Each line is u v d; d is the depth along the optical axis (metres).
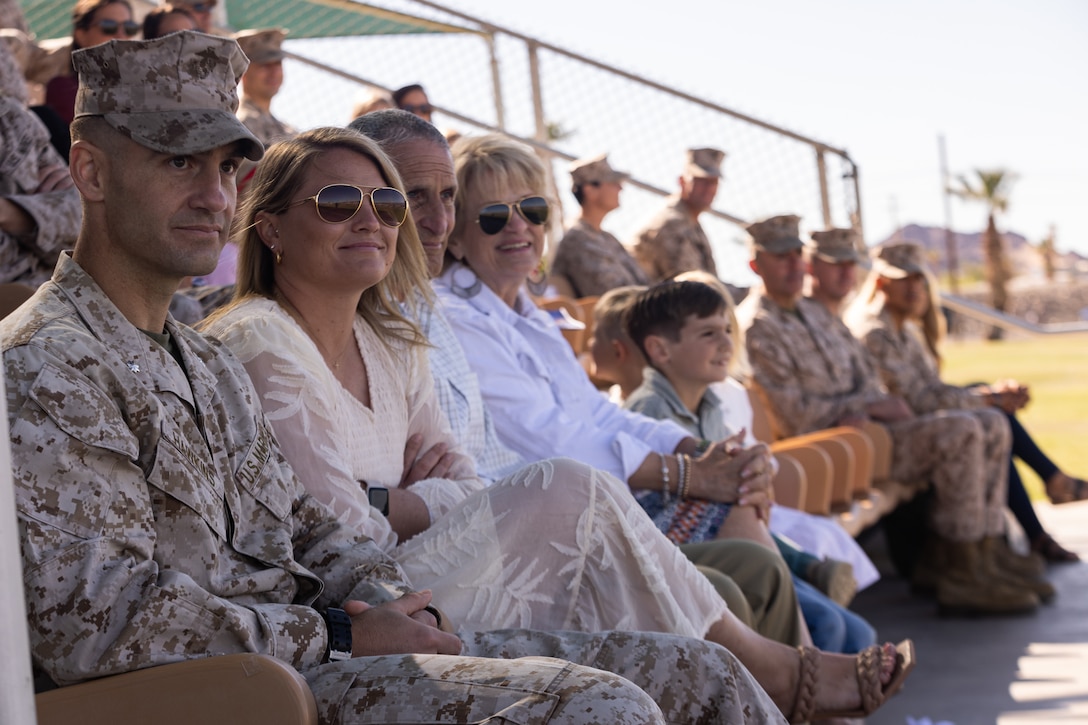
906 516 8.04
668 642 2.37
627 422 4.29
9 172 3.79
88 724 1.80
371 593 2.33
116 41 2.06
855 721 3.94
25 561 1.79
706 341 4.67
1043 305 60.19
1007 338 52.47
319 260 2.80
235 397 2.27
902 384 8.36
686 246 8.49
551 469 2.73
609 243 7.79
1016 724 5.03
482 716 1.87
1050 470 8.70
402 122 3.76
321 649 2.04
